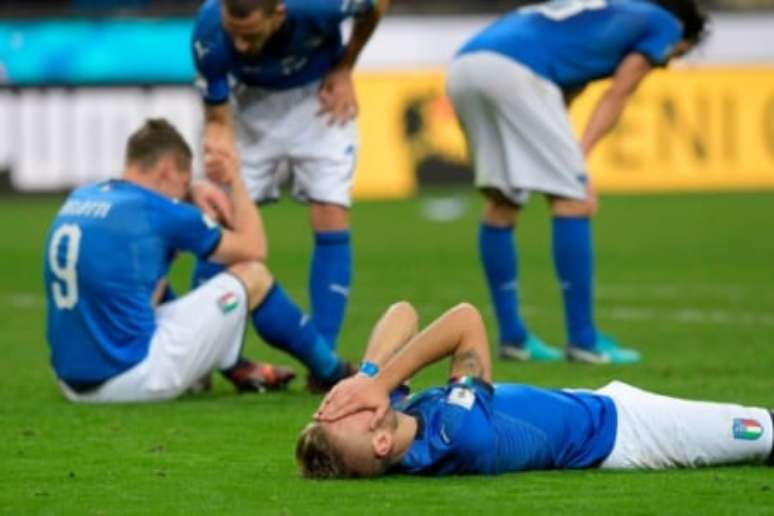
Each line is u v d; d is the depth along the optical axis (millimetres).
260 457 23453
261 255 29391
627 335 39219
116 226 28453
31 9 77375
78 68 75938
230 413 27625
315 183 32688
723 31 77375
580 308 34750
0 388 31297
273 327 29281
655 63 35125
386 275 52719
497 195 35625
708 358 34844
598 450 21562
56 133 76250
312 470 20953
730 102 77500
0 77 76188
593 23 34938
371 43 77312
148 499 20422
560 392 21703
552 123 34781
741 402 28359
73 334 28703
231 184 29766
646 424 21578
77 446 24484
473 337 21297
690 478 21156
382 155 77625
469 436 20828
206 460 23234
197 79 30875
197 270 31797
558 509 19422
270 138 32844
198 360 28922
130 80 75625
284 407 28312
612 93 35062
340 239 32719
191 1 86812
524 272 54031
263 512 19469
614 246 60281
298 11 31141
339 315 32812
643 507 19531
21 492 20953
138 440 24984
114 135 75812
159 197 28781
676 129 77438
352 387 20797
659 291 48062
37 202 76625
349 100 32781
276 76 32344
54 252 28703
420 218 70375
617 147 77375
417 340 21031
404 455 20906
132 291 28547
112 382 28703
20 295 49031
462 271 53719
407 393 21875
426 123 77812
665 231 64500
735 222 66812
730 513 19234
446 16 77500
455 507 19516
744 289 48281
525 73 34750
